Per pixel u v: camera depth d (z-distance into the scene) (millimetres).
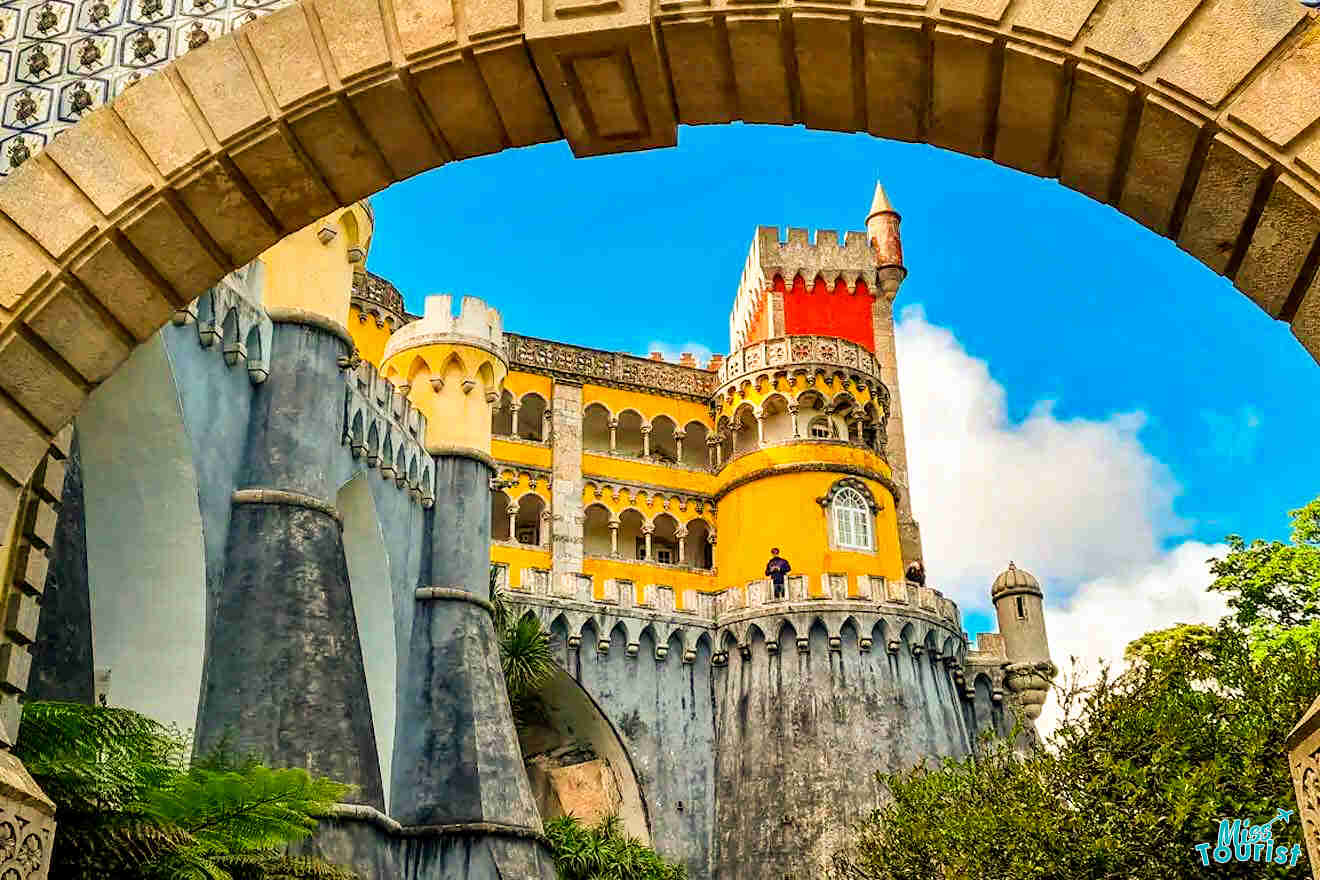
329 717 23344
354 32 7793
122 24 9094
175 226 7898
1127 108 6809
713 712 47531
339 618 24500
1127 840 21656
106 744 13555
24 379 7703
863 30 7273
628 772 45219
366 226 28859
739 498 52312
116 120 7895
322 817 22484
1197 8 6652
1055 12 6832
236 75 7863
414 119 7977
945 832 26422
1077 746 23688
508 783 30875
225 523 23922
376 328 50250
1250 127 6422
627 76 7816
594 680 46031
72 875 11852
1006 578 53500
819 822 43031
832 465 51156
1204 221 6875
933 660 48500
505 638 39312
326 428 26312
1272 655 25641
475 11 7684
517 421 55125
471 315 36969
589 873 35750
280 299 26688
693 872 44094
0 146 8828
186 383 22297
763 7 7395
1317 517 31719
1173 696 23625
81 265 7715
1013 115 7246
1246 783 21062
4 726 8336
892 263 63969
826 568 49344
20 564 9469
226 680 22672
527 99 8000
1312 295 6586
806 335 57031
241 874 15266
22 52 9141
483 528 34906
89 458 21266
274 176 7980
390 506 31516
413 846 29281
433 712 31359
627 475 55500
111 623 21297
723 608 48844
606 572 52688
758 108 7992
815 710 45312
